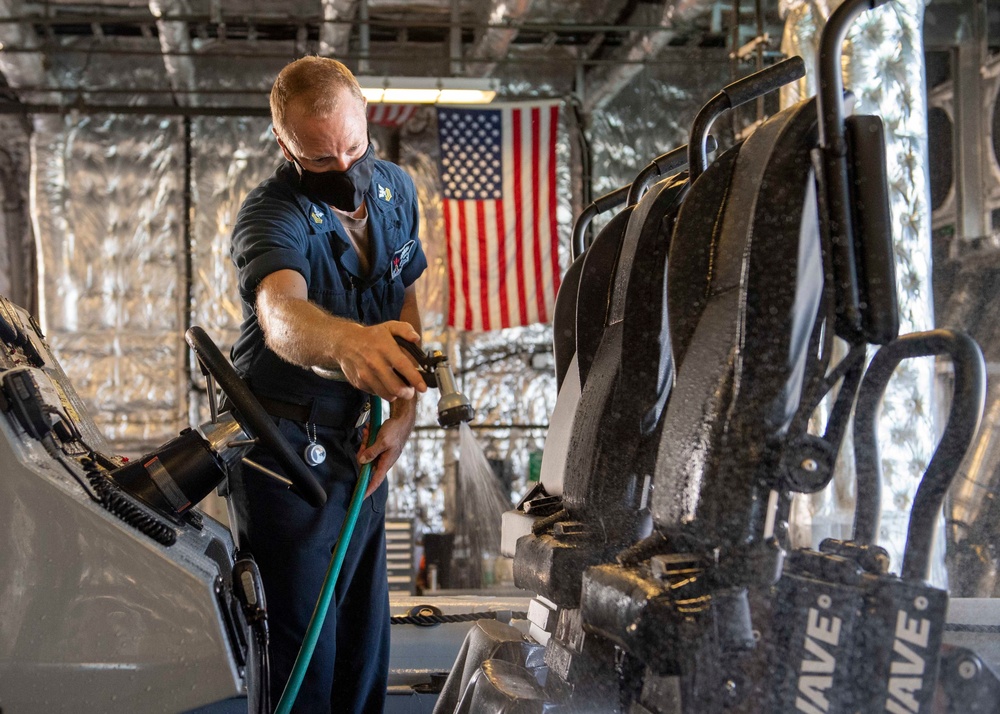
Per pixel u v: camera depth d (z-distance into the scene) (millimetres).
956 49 3309
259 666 1093
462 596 2189
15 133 6656
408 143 6402
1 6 5262
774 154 823
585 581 921
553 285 5883
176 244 6191
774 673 768
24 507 944
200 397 6164
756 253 803
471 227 5836
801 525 1581
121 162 6168
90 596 938
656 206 1100
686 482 810
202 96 6277
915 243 2611
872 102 2709
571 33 6156
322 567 1619
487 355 6391
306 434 1643
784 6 3158
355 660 1746
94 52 5414
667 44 6035
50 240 6098
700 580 776
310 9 5664
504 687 1112
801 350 789
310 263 1685
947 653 765
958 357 808
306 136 1548
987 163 3037
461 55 6168
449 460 6246
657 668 766
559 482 1274
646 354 1070
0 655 927
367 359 1190
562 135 6465
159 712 931
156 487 1170
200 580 951
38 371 1206
